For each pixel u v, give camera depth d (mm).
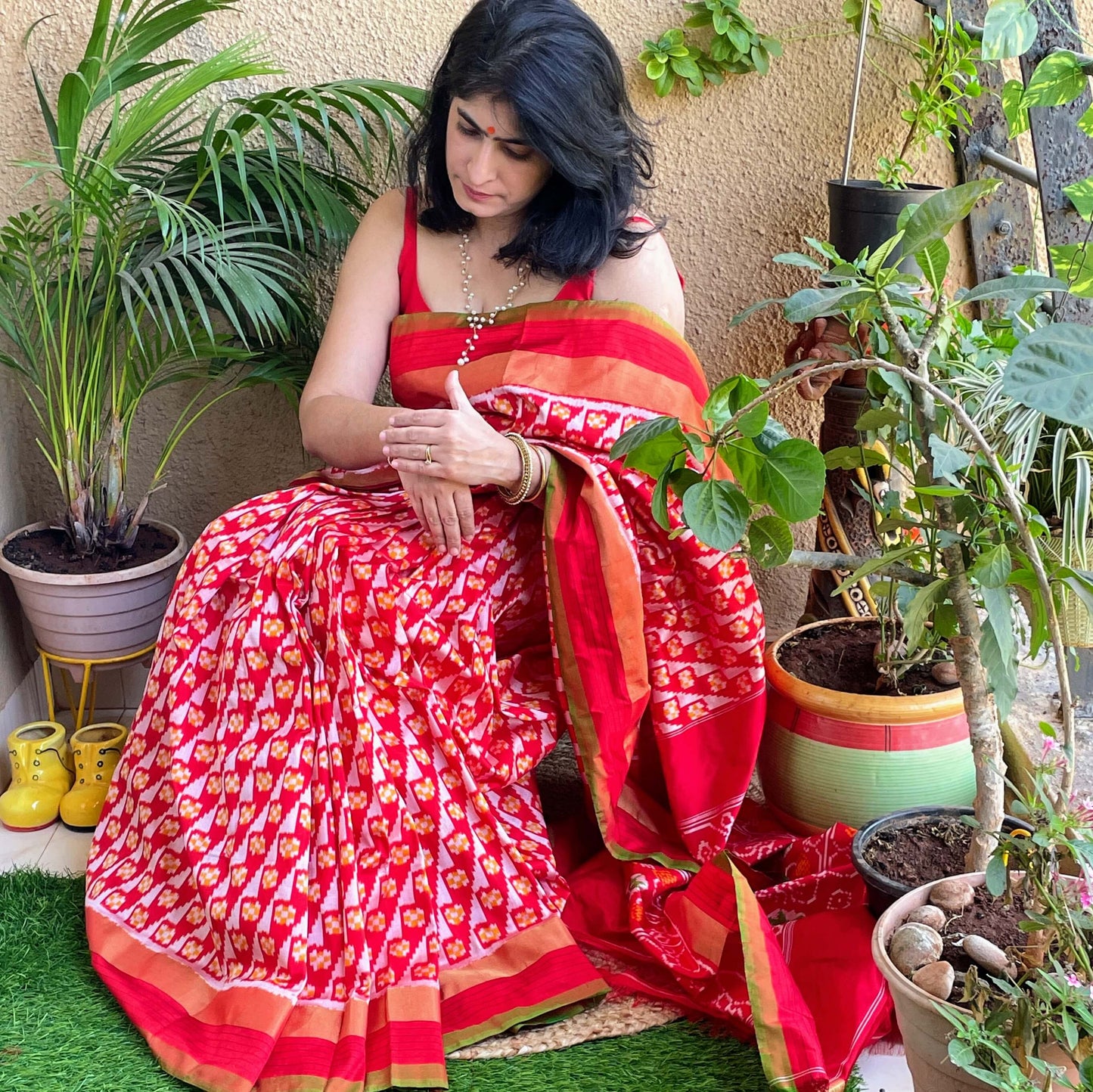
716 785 1892
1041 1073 1156
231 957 1634
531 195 1787
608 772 1778
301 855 1634
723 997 1584
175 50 2205
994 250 2178
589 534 1694
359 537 1744
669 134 2229
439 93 1783
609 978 1673
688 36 2176
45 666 2160
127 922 1728
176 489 2443
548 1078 1516
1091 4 2146
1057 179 1848
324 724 1678
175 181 2127
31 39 2156
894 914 1379
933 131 2076
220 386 2367
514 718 1797
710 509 1170
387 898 1636
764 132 2221
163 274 1866
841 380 2027
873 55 2164
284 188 1997
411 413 1676
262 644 1708
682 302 1920
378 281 1944
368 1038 1544
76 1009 1623
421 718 1711
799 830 1899
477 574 1769
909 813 1618
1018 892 1389
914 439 1502
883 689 1826
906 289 1398
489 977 1624
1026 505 1349
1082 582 1255
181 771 1741
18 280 2105
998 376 1599
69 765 2156
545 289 1875
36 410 2104
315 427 1856
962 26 1975
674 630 1835
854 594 2162
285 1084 1475
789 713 1845
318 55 2215
